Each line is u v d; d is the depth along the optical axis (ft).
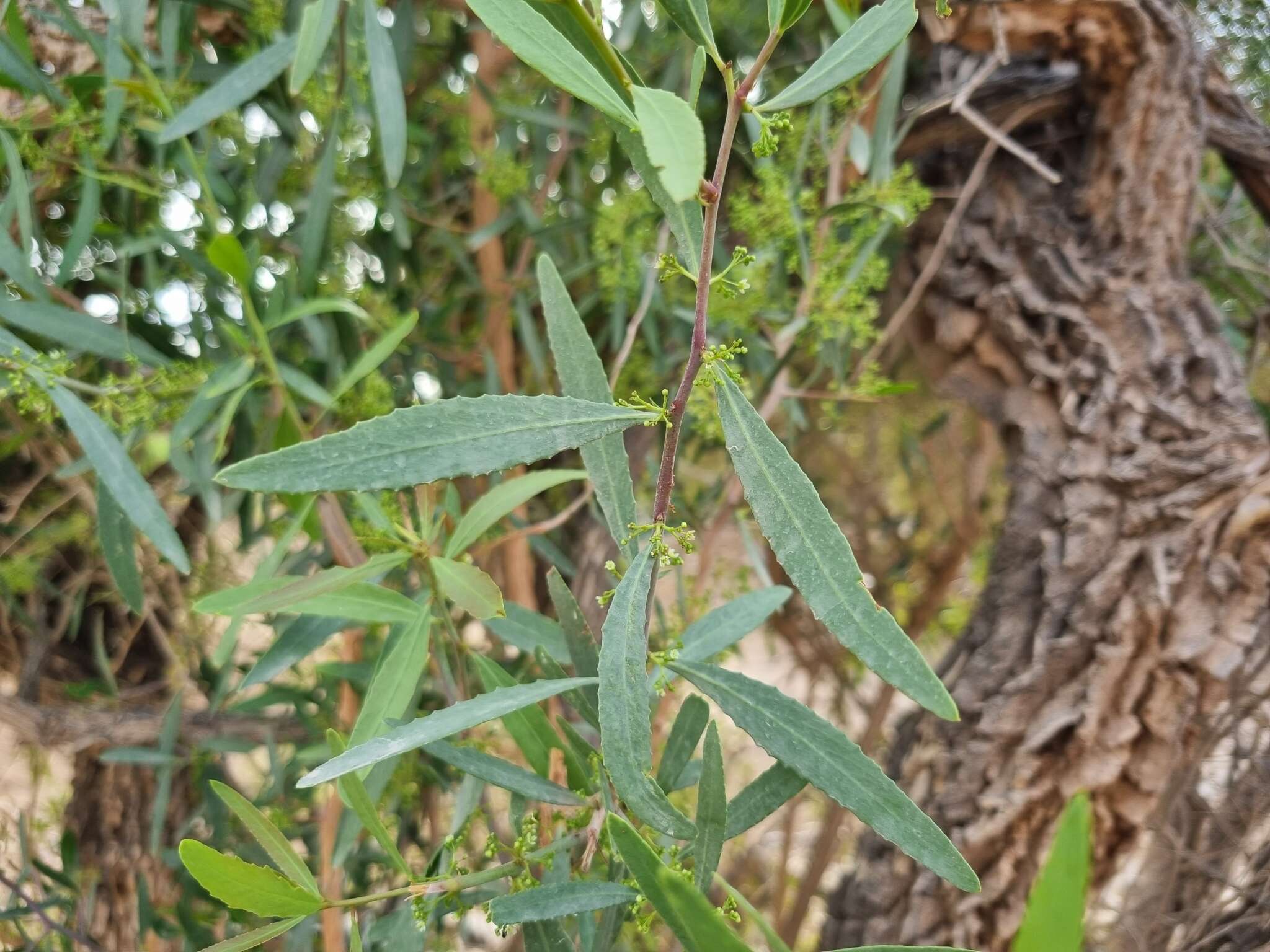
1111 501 1.28
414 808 1.68
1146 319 1.30
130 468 0.91
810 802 2.74
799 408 1.55
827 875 2.59
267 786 1.78
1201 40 1.42
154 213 1.26
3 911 1.55
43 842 1.96
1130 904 1.19
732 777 2.83
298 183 1.28
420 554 0.84
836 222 1.30
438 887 0.68
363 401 1.16
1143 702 1.23
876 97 1.36
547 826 0.88
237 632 0.98
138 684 1.96
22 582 1.60
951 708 0.50
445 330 1.53
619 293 1.36
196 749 1.62
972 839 1.31
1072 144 1.42
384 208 1.33
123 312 1.09
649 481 1.55
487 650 1.72
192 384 1.03
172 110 0.93
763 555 1.95
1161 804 1.18
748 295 1.28
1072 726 1.26
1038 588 1.34
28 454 1.61
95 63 1.22
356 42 1.12
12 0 1.02
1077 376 1.33
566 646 1.00
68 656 1.90
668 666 0.68
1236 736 1.18
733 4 1.38
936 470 2.26
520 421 0.57
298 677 1.83
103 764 1.79
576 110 1.47
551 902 0.63
